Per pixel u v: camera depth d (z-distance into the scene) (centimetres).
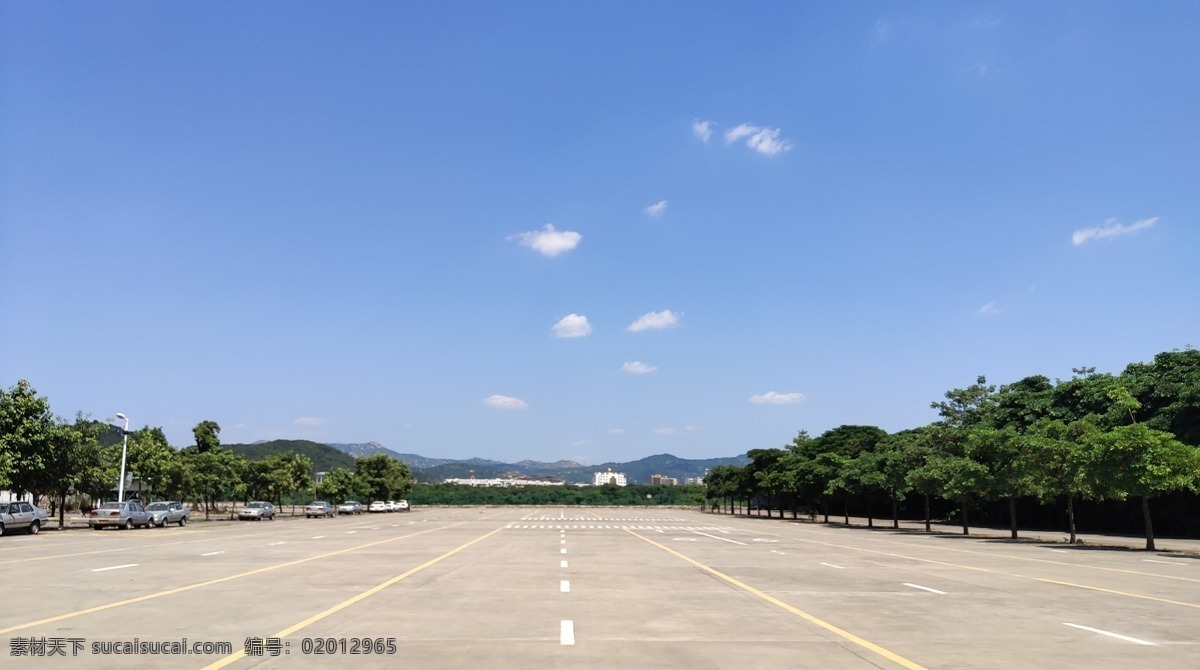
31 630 1276
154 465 6769
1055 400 5997
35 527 4634
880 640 1245
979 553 3397
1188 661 1098
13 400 4853
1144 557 3195
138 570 2305
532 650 1138
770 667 1038
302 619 1411
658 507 15475
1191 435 4594
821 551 3456
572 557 2945
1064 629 1364
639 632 1302
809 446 9619
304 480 9650
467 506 15512
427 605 1606
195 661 1049
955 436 5453
